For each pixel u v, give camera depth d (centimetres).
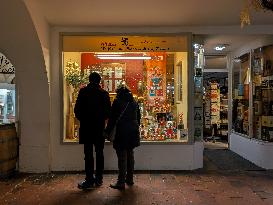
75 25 771
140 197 589
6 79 792
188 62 786
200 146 818
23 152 772
